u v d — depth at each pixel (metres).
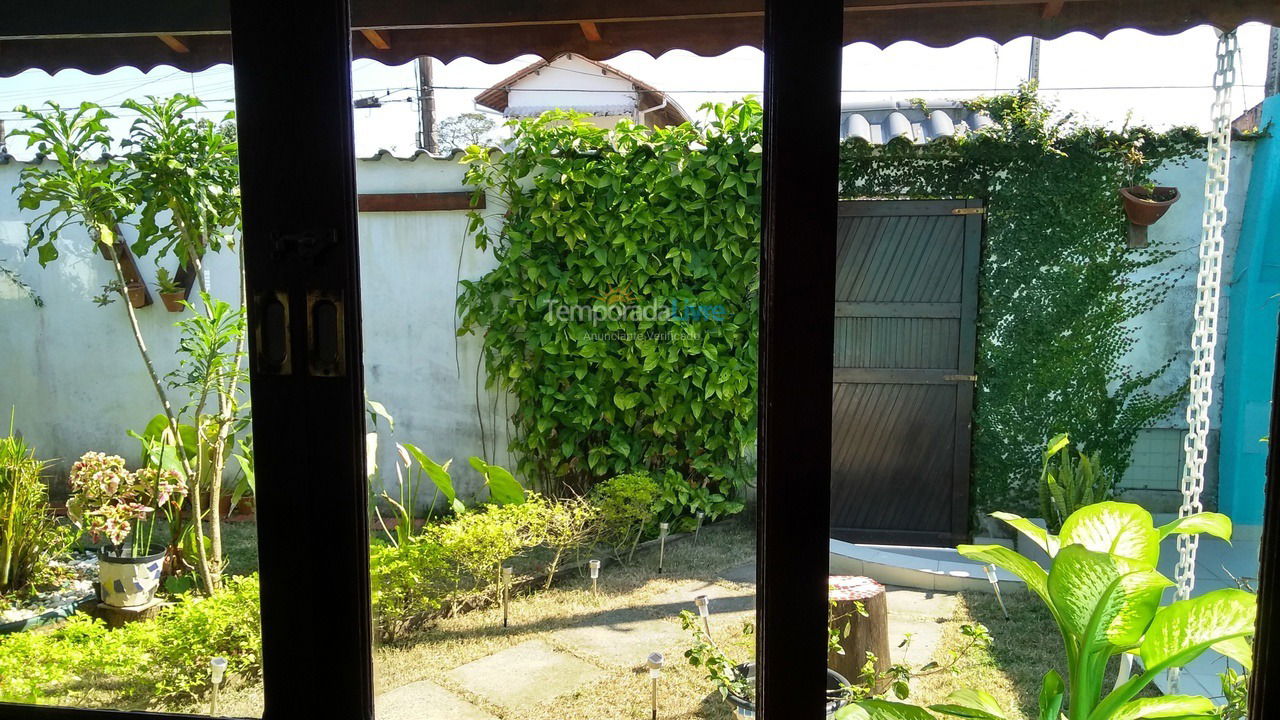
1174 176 4.39
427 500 4.98
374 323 4.95
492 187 4.72
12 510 3.74
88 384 5.09
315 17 1.31
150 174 3.46
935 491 4.71
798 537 1.26
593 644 3.33
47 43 3.21
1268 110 4.14
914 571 3.88
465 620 3.61
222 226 3.68
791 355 1.23
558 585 4.02
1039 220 4.49
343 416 1.36
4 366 5.13
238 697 2.88
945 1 2.62
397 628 3.42
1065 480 4.30
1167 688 2.56
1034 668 3.05
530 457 4.84
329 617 1.41
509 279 4.66
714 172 4.53
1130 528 1.88
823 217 1.22
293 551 1.40
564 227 4.59
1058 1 2.69
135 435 3.73
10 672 2.62
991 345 4.59
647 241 4.61
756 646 1.32
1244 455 4.23
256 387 1.37
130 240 4.91
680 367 4.70
